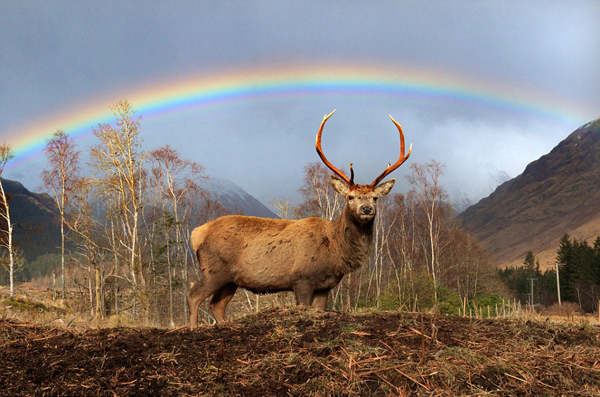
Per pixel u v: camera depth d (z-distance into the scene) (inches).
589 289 2564.0
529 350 194.4
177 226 1262.3
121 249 1152.2
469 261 2143.2
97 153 973.8
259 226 286.8
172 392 163.8
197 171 1424.7
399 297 777.6
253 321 225.9
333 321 216.7
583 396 163.2
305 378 171.5
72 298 1115.3
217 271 281.0
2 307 611.2
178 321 1241.4
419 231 2044.8
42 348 187.5
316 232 280.4
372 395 162.9
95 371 171.9
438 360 179.5
